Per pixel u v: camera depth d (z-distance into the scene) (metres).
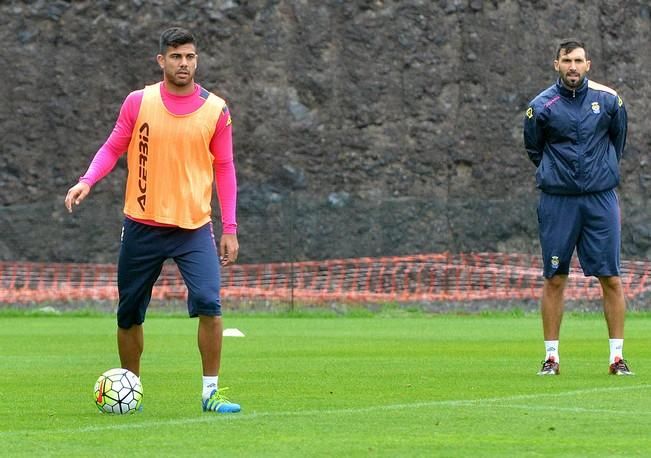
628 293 87.06
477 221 91.19
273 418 22.97
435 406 24.92
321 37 93.81
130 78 92.06
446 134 94.06
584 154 31.91
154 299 84.62
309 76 93.31
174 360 39.31
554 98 32.09
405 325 64.75
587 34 96.25
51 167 90.81
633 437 20.25
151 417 23.27
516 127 94.69
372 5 94.56
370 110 93.50
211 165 24.64
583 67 31.84
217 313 24.17
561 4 96.12
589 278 86.94
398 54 94.38
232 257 24.72
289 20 93.88
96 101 91.69
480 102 94.69
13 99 91.12
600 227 32.19
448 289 89.06
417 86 94.12
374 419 22.80
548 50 95.62
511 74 94.94
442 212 91.31
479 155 94.19
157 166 24.16
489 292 87.94
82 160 91.00
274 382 31.05
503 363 37.59
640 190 94.56
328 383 30.72
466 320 71.06
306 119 92.94
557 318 32.81
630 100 96.00
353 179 92.75
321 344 48.31
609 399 26.16
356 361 38.72
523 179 94.25
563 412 23.70
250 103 92.62
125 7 92.44
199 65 92.56
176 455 18.45
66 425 22.09
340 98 93.50
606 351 43.09
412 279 89.44
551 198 32.31
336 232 90.25
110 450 18.97
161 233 24.27
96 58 91.94
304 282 89.25
